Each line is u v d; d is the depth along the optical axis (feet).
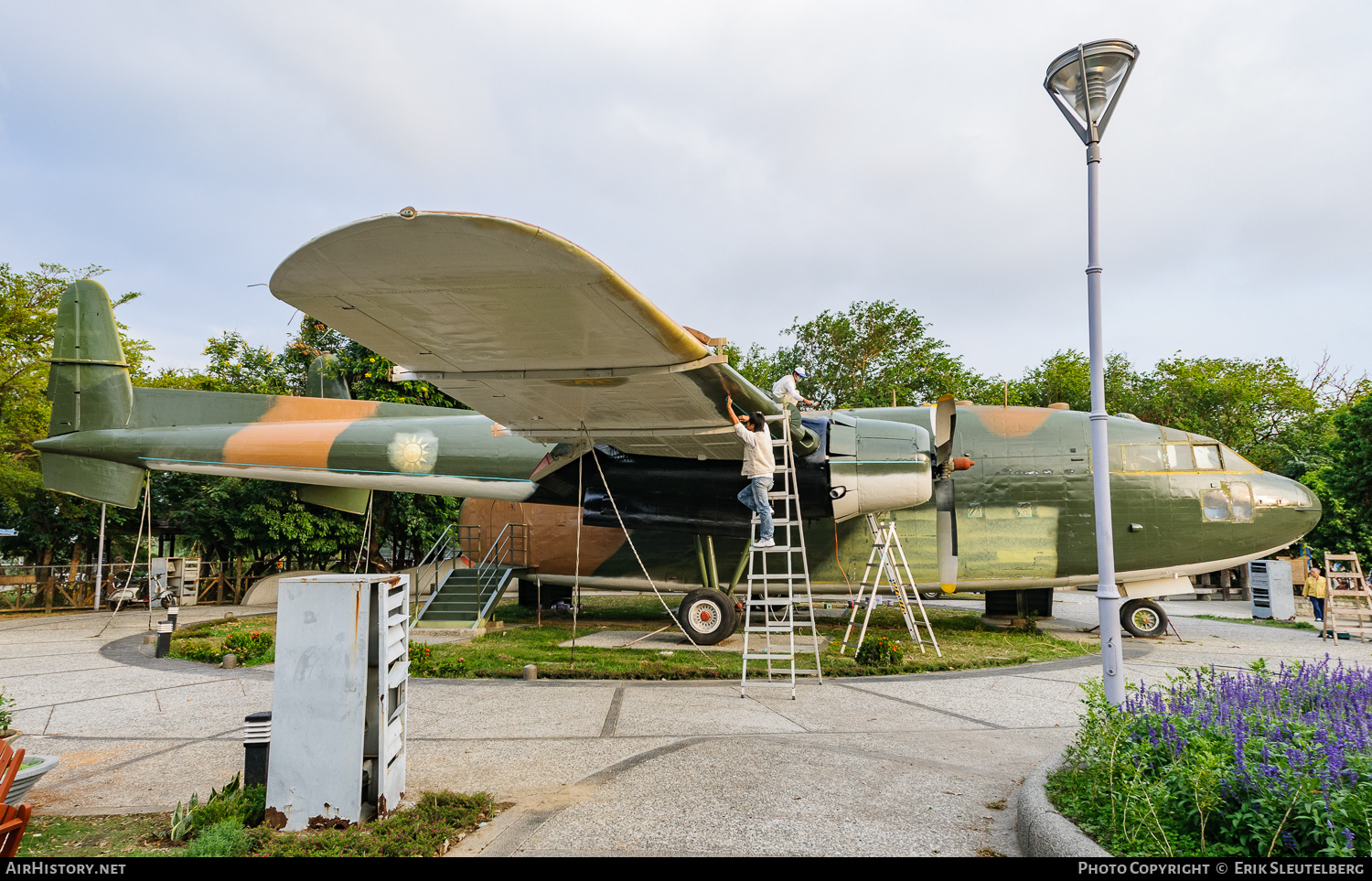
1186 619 53.42
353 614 13.15
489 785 15.75
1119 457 42.55
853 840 12.82
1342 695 16.49
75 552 65.10
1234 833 10.54
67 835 12.94
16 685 27.61
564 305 18.52
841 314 108.88
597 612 55.83
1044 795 13.09
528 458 43.16
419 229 14.64
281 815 12.85
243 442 46.14
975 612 57.77
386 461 45.03
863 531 43.75
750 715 22.74
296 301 18.31
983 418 44.65
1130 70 17.44
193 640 37.40
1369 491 64.49
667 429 31.68
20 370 58.65
